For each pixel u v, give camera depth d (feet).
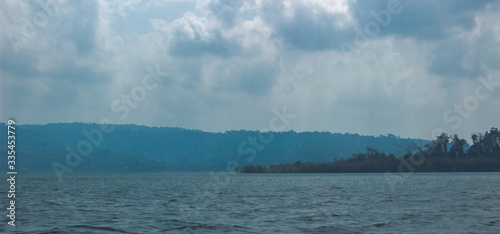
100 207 148.97
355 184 330.13
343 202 166.61
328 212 131.44
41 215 125.39
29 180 459.73
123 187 303.48
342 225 104.63
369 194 212.23
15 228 101.24
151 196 205.98
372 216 121.29
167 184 358.84
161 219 116.16
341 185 315.58
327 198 188.24
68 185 337.11
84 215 125.29
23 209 142.31
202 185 333.83
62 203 166.40
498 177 455.22
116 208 145.59
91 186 319.47
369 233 94.07
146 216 122.72
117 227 102.73
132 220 114.32
